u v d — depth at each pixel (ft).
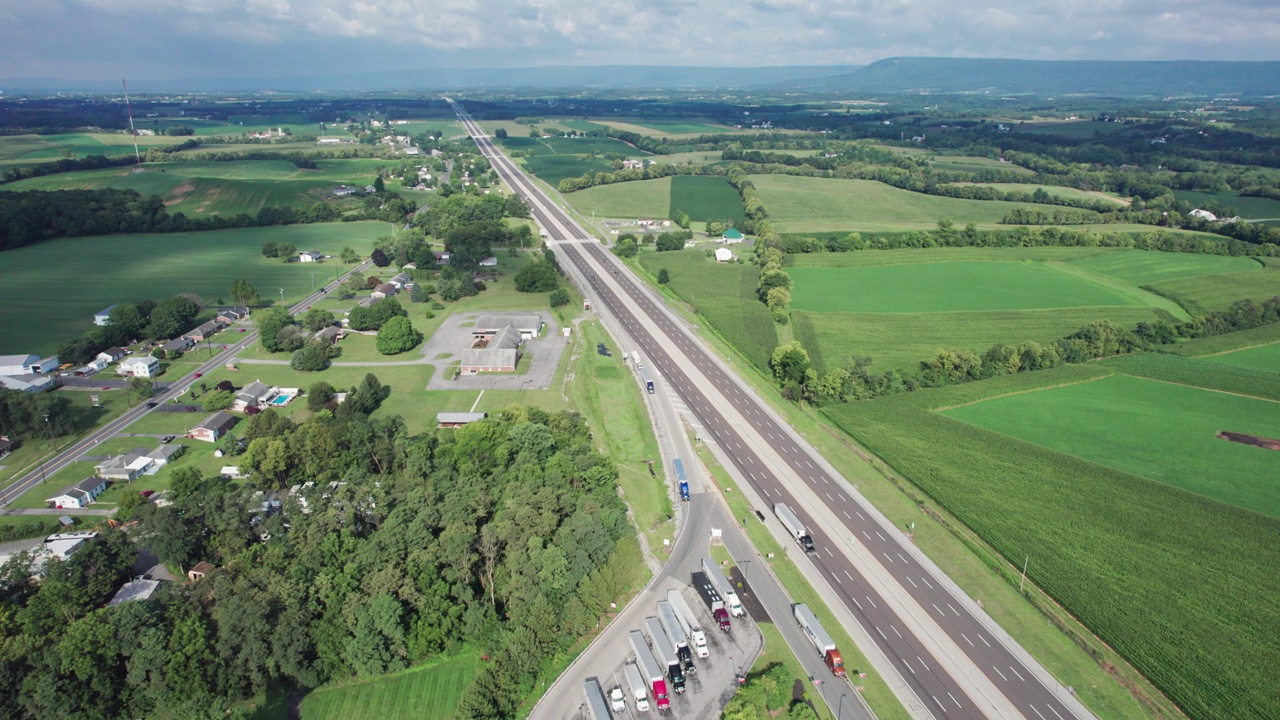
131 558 408.26
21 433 572.51
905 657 372.79
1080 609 394.32
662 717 338.13
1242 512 473.26
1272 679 348.59
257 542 437.58
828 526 480.64
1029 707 343.46
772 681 341.21
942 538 467.93
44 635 350.23
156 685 331.57
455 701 351.05
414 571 391.86
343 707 347.36
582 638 386.52
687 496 508.12
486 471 508.12
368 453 517.96
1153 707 341.82
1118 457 549.13
